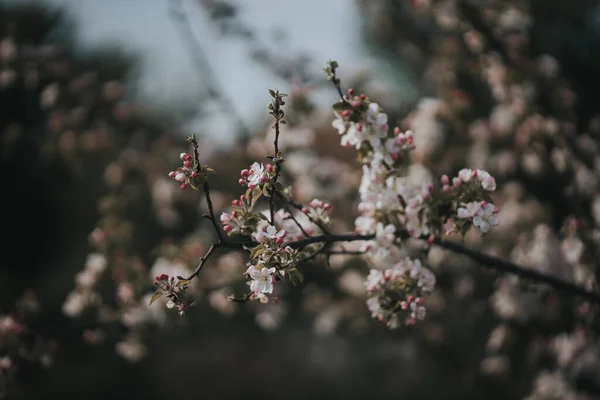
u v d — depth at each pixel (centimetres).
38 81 468
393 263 274
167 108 719
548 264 336
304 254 208
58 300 723
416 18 478
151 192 468
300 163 383
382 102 407
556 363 370
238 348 823
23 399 329
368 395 702
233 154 449
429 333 461
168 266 362
